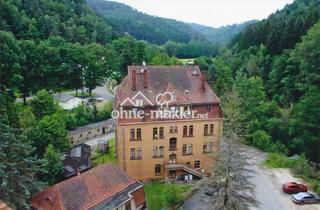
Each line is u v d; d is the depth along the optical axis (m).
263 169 44.53
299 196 36.06
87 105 73.38
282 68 68.94
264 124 57.19
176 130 40.88
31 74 75.75
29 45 76.31
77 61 84.19
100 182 28.81
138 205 30.50
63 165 43.28
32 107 57.62
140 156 40.53
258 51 89.25
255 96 60.53
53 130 46.72
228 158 24.98
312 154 49.91
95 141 58.78
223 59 106.94
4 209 8.46
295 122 51.94
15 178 26.27
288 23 85.56
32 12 109.94
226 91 65.00
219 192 25.27
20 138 31.55
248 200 25.66
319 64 57.47
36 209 26.44
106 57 94.69
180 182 40.81
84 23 136.62
